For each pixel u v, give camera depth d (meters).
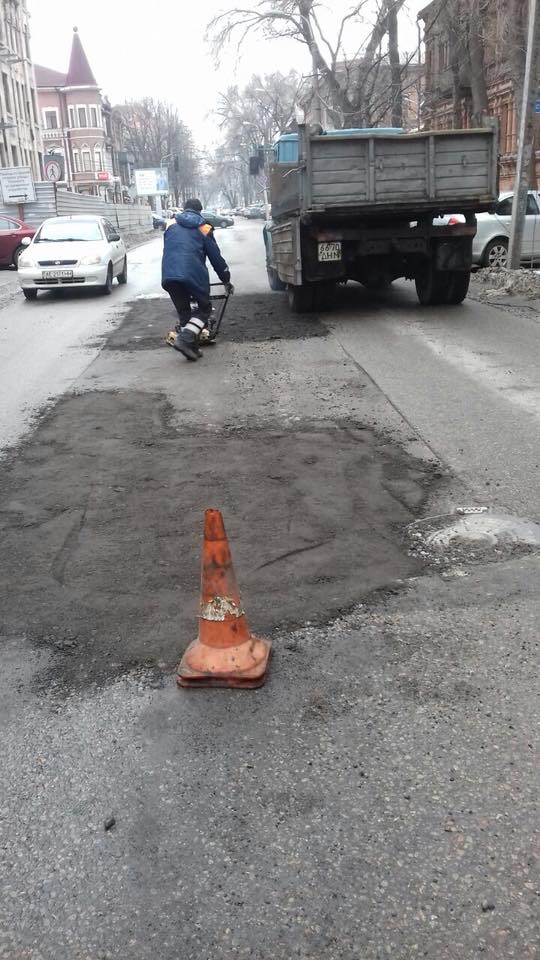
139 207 61.38
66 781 2.65
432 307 12.71
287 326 11.46
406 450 5.86
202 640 3.19
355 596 3.76
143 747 2.80
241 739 2.82
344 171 10.62
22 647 3.45
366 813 2.46
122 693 3.11
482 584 3.83
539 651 3.28
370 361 8.94
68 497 5.16
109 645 3.44
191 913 2.15
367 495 5.00
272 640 3.42
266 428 6.56
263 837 2.39
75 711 3.02
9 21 53.53
